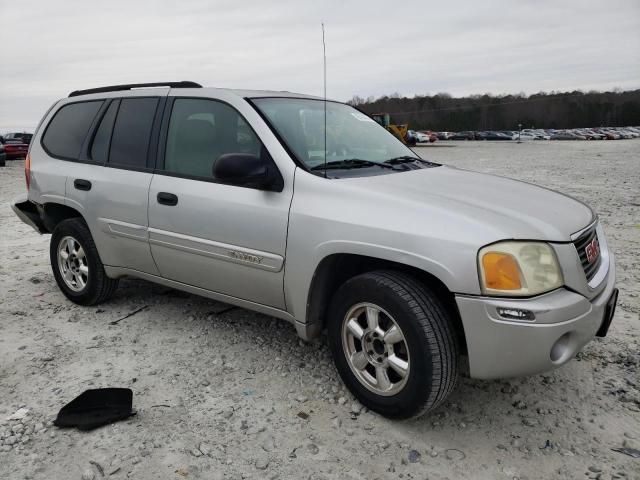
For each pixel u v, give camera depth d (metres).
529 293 2.52
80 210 4.31
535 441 2.77
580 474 2.52
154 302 4.69
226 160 3.08
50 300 4.80
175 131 3.83
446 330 2.67
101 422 2.86
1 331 4.11
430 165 3.89
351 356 3.03
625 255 6.09
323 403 3.11
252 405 3.08
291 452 2.68
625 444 2.72
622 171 16.86
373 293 2.81
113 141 4.23
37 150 4.86
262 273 3.29
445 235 2.62
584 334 2.67
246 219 3.28
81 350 3.78
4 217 9.23
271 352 3.73
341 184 3.03
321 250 2.97
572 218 2.97
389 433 2.84
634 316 4.26
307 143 3.41
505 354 2.54
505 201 2.99
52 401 3.13
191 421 2.93
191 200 3.55
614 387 3.23
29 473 2.52
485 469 2.56
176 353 3.72
